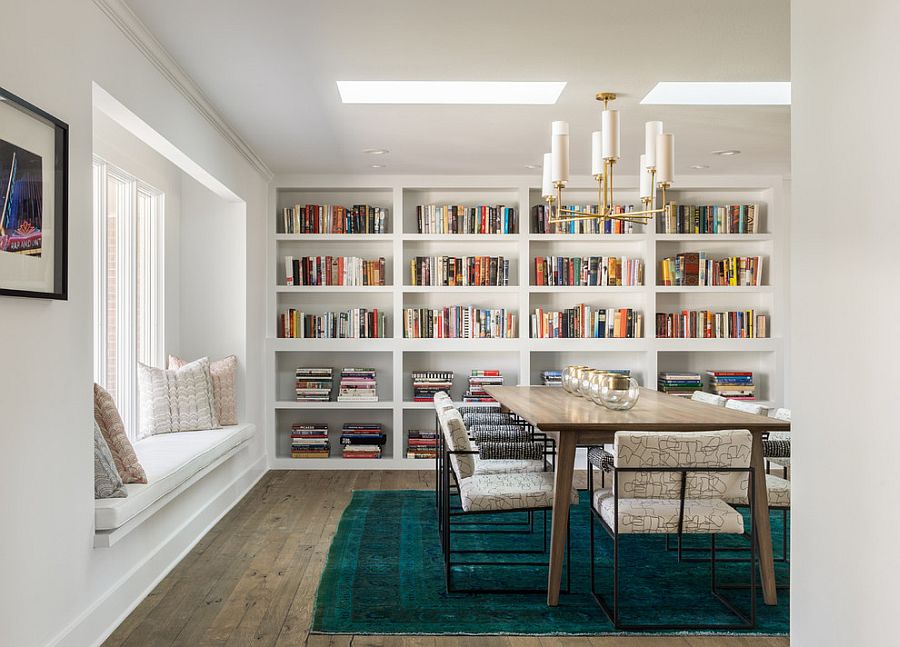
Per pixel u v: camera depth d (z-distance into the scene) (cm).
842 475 175
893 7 155
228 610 325
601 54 361
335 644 290
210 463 441
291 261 671
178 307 576
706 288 686
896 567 154
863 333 166
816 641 186
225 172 501
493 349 676
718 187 688
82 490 283
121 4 301
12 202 227
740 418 343
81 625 277
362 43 346
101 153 430
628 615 319
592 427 324
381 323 680
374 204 699
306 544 428
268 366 667
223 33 333
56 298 253
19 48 234
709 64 376
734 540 443
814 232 186
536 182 677
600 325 686
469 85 442
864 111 165
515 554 411
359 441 675
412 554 408
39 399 249
